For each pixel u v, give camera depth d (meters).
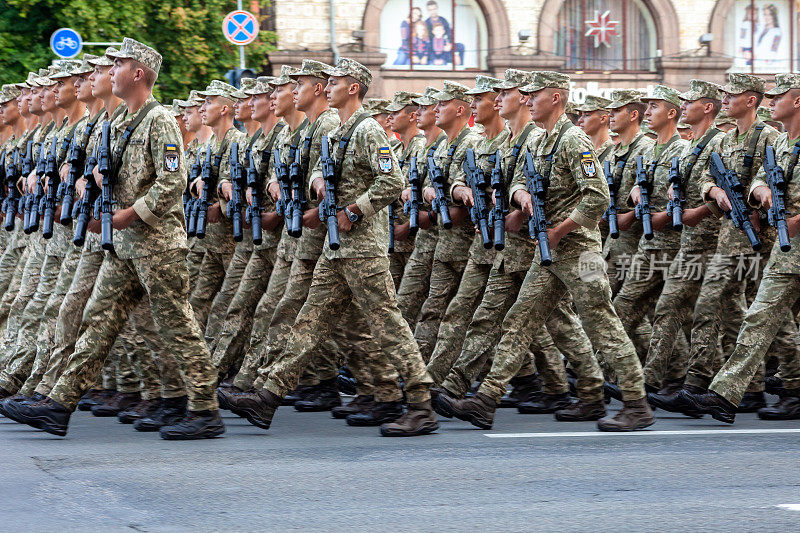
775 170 18.83
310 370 22.50
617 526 11.84
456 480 14.32
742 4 69.31
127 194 17.28
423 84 67.06
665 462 15.52
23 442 17.66
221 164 24.03
